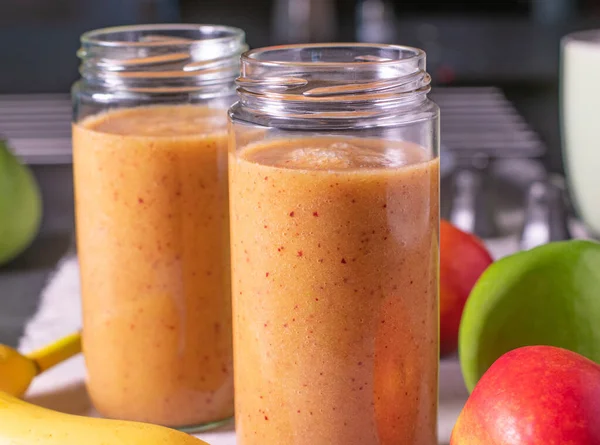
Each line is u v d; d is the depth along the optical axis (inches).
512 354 26.0
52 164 72.4
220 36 32.8
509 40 95.2
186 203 30.2
